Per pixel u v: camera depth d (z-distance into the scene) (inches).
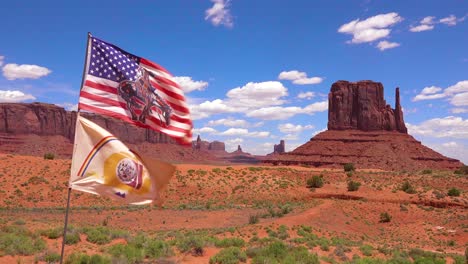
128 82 383.6
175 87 405.4
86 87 366.6
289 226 1520.7
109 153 378.9
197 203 2481.5
